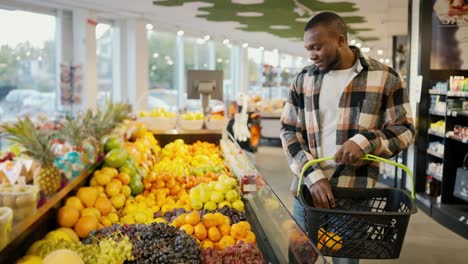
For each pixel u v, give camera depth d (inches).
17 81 356.2
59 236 89.9
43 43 386.0
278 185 317.1
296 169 87.2
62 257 73.6
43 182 97.1
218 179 141.6
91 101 409.7
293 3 383.9
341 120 88.0
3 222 69.9
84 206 112.4
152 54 572.1
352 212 65.9
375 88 86.5
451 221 222.1
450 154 242.2
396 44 546.6
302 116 94.5
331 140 90.0
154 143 201.0
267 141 590.6
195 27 563.2
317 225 67.9
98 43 469.4
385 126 88.0
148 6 405.1
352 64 88.2
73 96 398.9
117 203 123.0
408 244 200.4
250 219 112.5
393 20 454.6
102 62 476.7
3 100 341.7
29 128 101.0
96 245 84.9
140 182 138.6
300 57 1008.2
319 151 91.0
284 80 876.0
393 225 65.4
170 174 148.2
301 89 94.0
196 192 125.5
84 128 138.6
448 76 269.4
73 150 123.2
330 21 82.8
